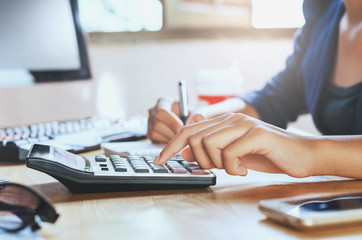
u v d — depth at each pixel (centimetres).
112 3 182
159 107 92
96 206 46
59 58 118
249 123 56
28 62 111
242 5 198
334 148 57
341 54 104
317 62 111
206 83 146
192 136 56
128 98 184
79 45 122
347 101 100
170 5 188
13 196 39
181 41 189
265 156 55
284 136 55
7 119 165
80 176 50
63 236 37
